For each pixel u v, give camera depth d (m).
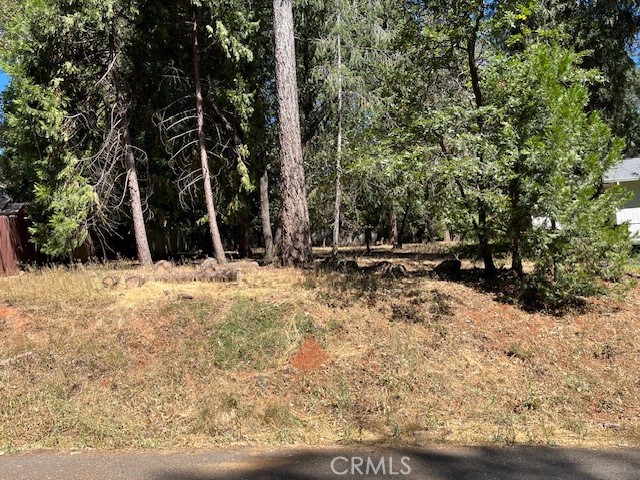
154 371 7.23
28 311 8.44
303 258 11.89
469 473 4.57
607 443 5.53
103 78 13.02
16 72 12.42
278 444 5.59
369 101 14.92
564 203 8.37
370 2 15.43
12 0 17.11
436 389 6.98
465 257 11.80
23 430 5.98
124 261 15.95
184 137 15.35
